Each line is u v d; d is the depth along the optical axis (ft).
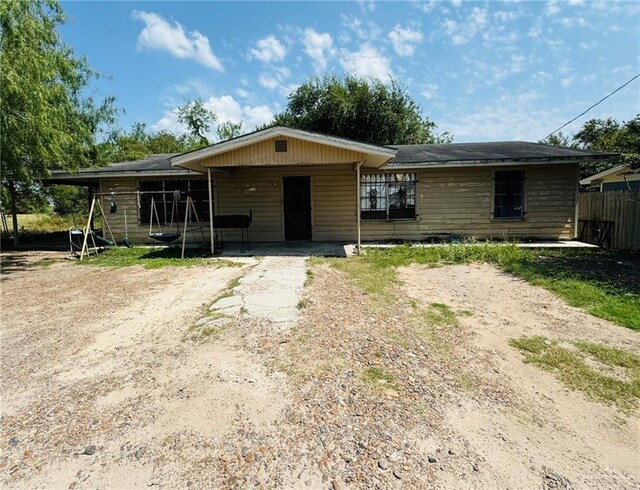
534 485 6.23
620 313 14.64
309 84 83.30
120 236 39.73
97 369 10.74
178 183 39.17
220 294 18.47
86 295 19.43
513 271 22.71
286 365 10.52
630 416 8.17
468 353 11.39
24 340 13.17
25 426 8.08
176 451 7.16
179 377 10.02
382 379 9.73
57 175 36.50
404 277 22.08
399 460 6.83
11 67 26.43
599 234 33.83
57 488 6.31
